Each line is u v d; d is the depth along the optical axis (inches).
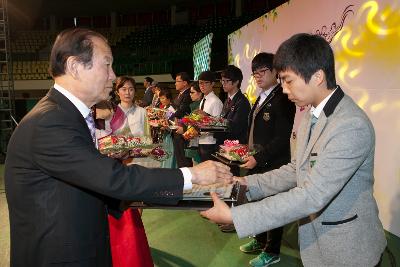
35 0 520.1
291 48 42.1
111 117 91.5
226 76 113.8
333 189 40.1
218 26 490.6
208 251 102.5
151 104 236.7
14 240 39.4
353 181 42.8
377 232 44.1
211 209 42.0
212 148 121.2
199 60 238.1
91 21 655.8
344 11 115.9
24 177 37.6
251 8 526.0
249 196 55.2
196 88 156.0
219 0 538.9
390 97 99.5
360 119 41.2
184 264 95.0
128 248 71.7
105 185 35.7
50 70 40.5
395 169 100.6
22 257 38.6
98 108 90.0
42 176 37.6
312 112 46.7
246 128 110.1
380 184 107.0
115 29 623.2
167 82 427.2
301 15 143.6
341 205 42.9
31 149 36.7
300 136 48.4
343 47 116.8
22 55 582.2
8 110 248.2
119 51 545.3
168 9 610.2
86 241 38.9
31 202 37.7
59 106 38.1
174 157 145.6
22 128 37.8
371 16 104.2
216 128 109.5
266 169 87.6
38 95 482.3
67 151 35.7
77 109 39.1
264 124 88.4
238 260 97.0
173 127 136.1
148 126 110.5
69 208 37.9
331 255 43.4
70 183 37.3
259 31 190.1
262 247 100.0
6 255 102.4
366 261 42.4
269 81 89.2
